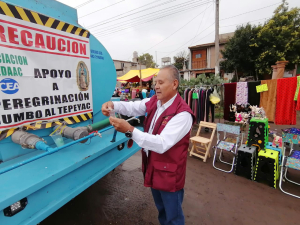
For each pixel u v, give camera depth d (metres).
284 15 13.55
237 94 4.69
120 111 1.92
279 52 13.25
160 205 1.81
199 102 5.40
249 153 3.15
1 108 1.37
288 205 2.55
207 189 2.94
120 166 3.74
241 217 2.33
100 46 2.34
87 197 2.72
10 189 1.15
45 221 2.24
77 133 1.72
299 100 3.74
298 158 2.91
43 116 1.69
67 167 1.46
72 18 1.98
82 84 2.08
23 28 1.44
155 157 1.51
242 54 14.55
